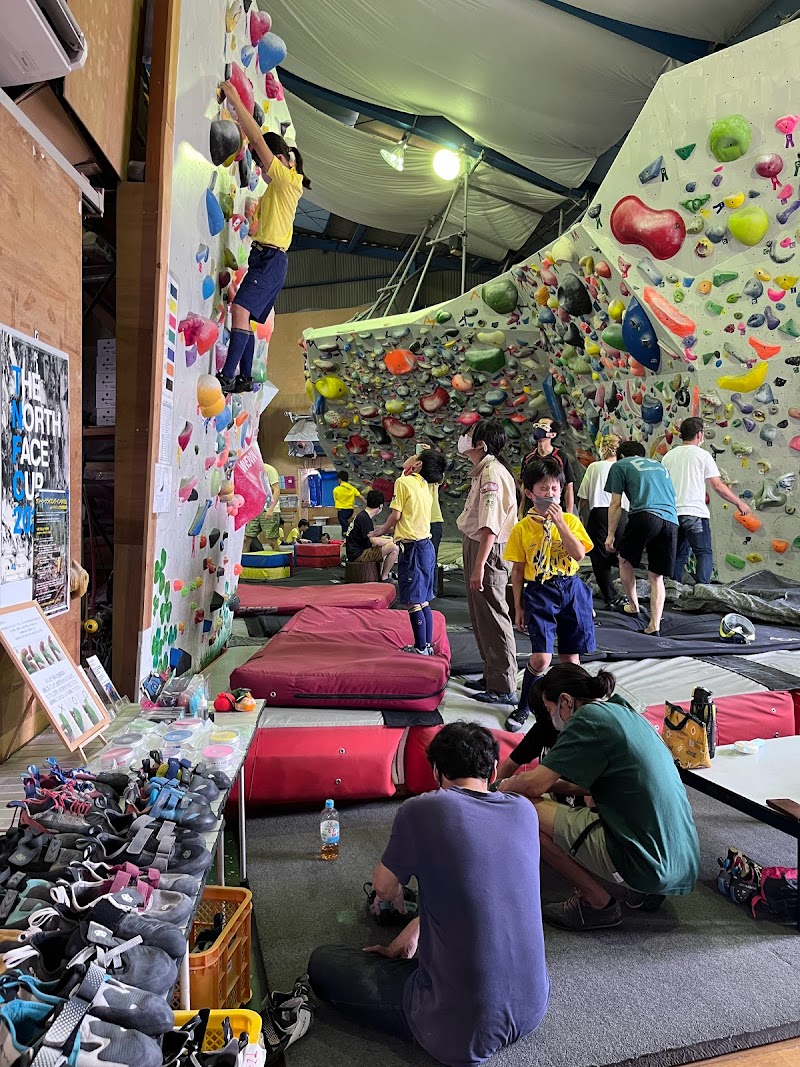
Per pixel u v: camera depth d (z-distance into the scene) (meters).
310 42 7.87
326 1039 1.72
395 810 2.96
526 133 8.77
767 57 5.09
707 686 3.64
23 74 1.62
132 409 2.44
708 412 5.79
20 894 1.19
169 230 2.46
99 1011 0.92
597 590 6.38
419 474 4.19
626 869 2.07
